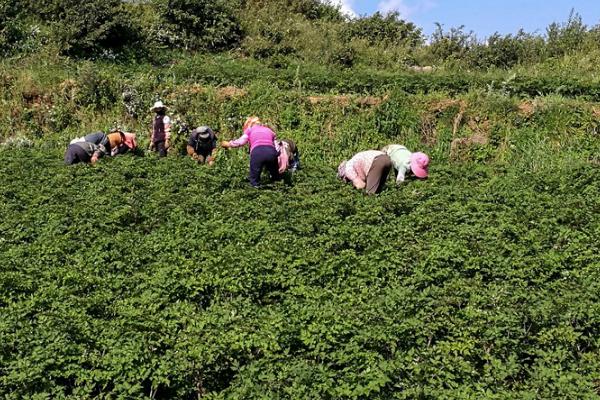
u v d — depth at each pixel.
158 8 26.64
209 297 8.54
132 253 9.51
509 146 18.98
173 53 25.41
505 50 27.81
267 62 25.91
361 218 11.20
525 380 6.90
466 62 27.73
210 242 10.02
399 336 7.14
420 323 7.32
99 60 22.67
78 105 19.64
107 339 6.90
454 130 19.42
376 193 13.05
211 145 16.14
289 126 19.33
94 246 9.86
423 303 7.89
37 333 6.91
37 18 24.28
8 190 12.57
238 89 20.39
